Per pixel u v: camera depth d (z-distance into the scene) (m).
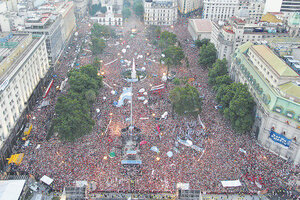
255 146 147.00
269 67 153.12
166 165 129.00
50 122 159.38
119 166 128.38
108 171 125.44
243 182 122.50
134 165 128.75
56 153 133.62
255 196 118.88
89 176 122.19
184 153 136.25
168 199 112.94
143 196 115.69
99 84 190.38
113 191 116.81
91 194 115.19
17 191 111.50
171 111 171.75
